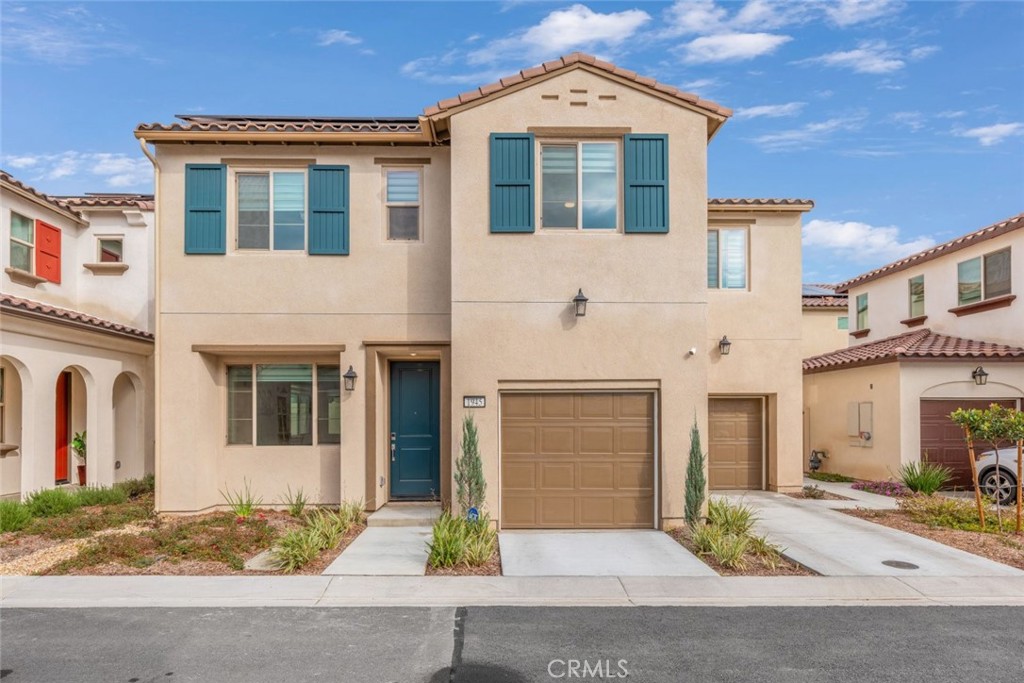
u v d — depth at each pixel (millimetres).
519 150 9852
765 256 13602
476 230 9812
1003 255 14547
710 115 9984
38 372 10672
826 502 12227
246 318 10539
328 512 9875
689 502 9414
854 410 15680
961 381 13922
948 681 4938
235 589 6934
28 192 12695
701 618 6219
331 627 5957
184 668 5117
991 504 11562
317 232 10594
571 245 9812
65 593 6781
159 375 10453
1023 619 6234
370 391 10523
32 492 10508
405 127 10664
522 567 7727
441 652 5422
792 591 6945
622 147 9906
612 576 7391
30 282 13008
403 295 10602
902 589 7012
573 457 9852
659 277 9828
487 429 9648
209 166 10555
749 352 13484
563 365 9727
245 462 11070
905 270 17875
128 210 14406
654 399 9898
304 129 10297
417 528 9773
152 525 9570
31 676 4973
